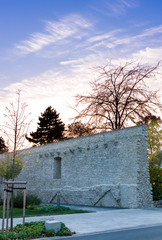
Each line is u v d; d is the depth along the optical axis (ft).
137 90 104.73
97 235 30.32
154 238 27.78
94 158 77.30
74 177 82.89
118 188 68.03
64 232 30.96
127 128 69.62
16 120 39.32
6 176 82.64
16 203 69.87
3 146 163.12
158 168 75.77
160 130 128.47
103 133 75.97
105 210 59.93
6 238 28.22
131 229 34.12
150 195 65.72
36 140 184.75
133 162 66.18
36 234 30.09
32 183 100.48
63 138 177.58
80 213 53.88
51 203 87.30
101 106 109.50
